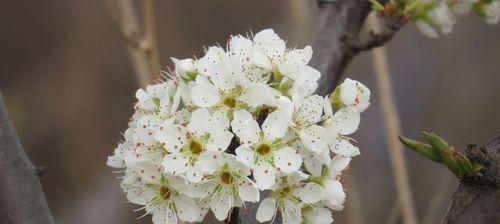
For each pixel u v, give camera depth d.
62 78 1.23
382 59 0.60
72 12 1.26
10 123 0.40
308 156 0.39
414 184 1.04
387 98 0.59
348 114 0.40
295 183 0.38
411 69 1.19
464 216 0.36
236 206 0.38
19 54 1.26
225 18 1.25
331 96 0.40
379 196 1.09
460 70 1.17
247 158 0.37
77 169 1.17
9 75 1.24
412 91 1.17
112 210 1.09
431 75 1.18
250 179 0.38
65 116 1.21
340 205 0.39
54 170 1.17
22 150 0.40
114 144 1.19
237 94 0.38
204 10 1.26
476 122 1.13
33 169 0.40
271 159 0.37
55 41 1.26
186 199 0.39
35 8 1.28
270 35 0.40
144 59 0.60
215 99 0.38
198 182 0.38
